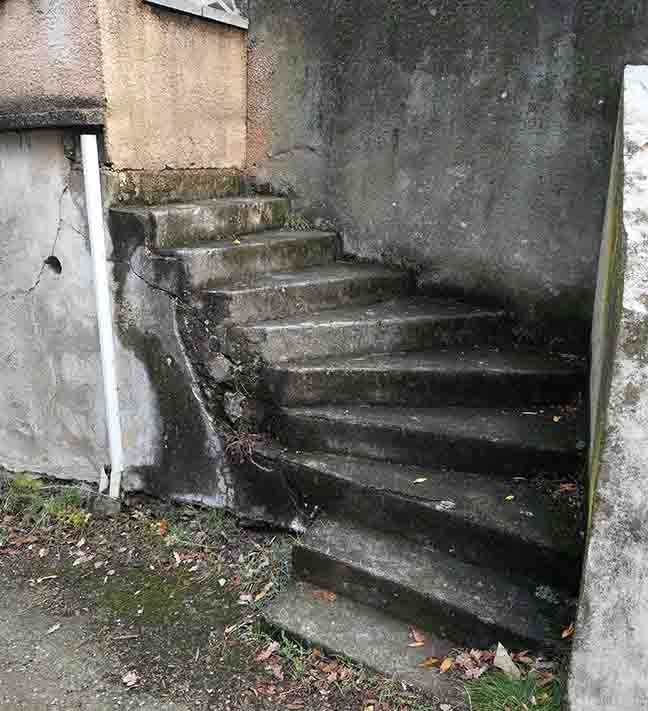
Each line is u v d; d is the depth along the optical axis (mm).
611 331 2439
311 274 4441
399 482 3398
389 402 3877
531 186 4242
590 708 2400
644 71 3383
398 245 4777
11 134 4203
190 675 2945
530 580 3004
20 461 4805
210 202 4586
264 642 3084
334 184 4922
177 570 3682
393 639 2963
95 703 2826
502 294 4465
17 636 3244
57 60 3930
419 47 4418
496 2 4129
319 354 3941
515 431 3520
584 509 2977
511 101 4199
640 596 2287
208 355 3826
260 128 5094
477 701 2645
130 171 4129
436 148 4500
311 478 3551
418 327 4180
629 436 2232
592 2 3871
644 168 2676
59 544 4027
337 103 4777
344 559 3174
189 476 4008
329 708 2719
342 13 4613
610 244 2955
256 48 4957
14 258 4410
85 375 4316
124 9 3895
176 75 4383
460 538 3152
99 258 3996
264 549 3693
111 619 3334
